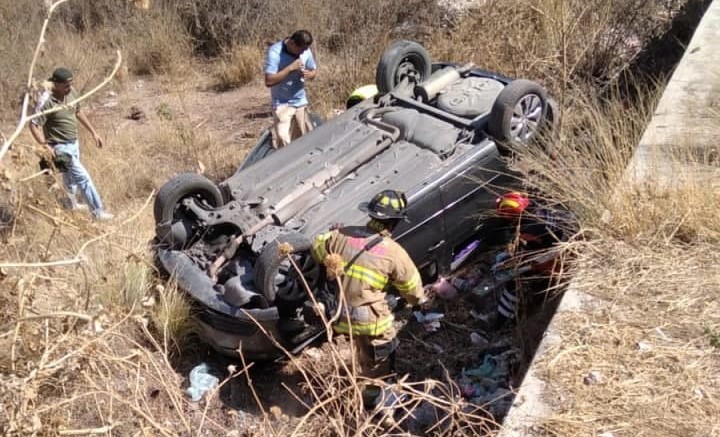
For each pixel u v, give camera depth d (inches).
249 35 478.3
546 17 351.3
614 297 161.2
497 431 140.4
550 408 136.6
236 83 455.8
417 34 416.2
